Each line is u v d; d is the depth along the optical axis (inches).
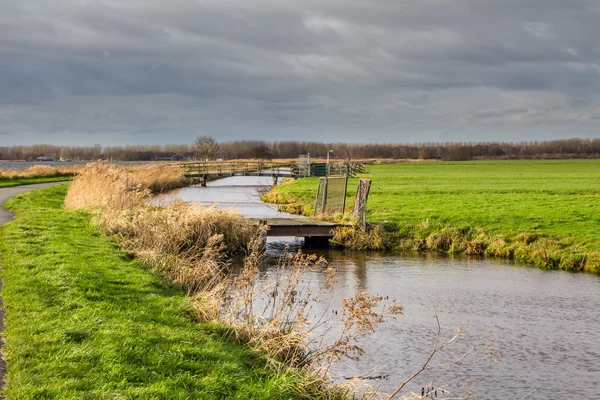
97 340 320.2
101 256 587.2
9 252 570.3
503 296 632.4
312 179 2632.9
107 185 1077.1
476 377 402.3
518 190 1865.2
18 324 343.9
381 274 744.3
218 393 276.1
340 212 1152.2
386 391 371.2
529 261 837.8
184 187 2527.1
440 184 2241.6
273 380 305.0
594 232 930.7
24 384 257.1
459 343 472.7
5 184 1860.2
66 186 1829.5
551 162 6264.8
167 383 273.0
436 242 944.9
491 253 897.5
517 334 499.8
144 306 414.6
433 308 579.2
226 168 3248.0
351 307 331.6
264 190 2260.1
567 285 688.4
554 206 1300.4
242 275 445.7
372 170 3799.2
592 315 560.7
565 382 396.5
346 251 932.0
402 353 445.1
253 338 370.9
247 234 859.4
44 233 705.6
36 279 452.4
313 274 734.5
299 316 377.4
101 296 425.7
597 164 5383.9
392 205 1365.7
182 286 527.8
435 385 385.4
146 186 1871.3
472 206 1317.7
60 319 355.3
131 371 280.7
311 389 312.2
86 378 268.7
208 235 777.6
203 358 319.0
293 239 1072.8
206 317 420.2
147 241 681.0
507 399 367.6
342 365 414.6
